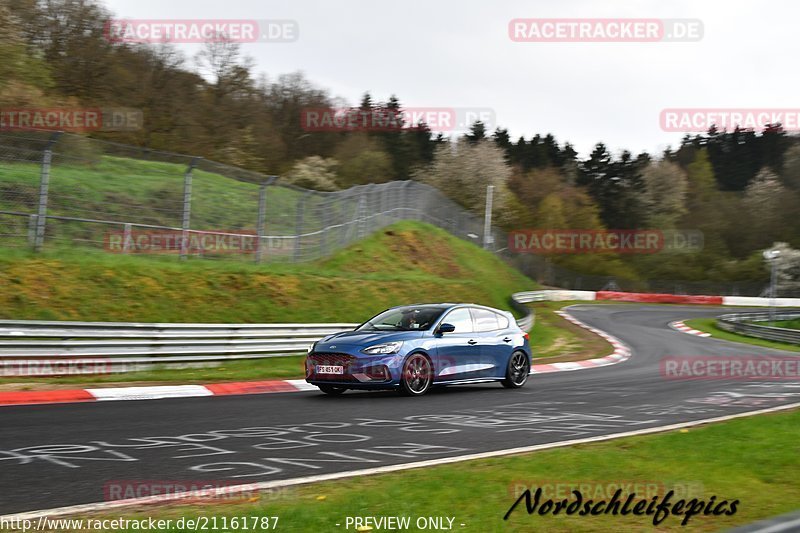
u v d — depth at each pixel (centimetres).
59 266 1703
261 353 1630
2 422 855
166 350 1460
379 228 3556
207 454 698
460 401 1127
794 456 683
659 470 620
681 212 9506
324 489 560
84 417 905
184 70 4909
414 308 1300
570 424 921
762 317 4578
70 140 1886
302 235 2572
